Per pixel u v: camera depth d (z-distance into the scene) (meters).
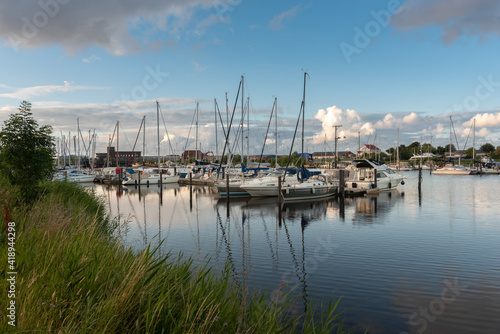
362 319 6.56
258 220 18.91
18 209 7.38
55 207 7.96
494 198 27.58
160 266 4.77
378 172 34.34
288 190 27.28
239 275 8.97
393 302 7.36
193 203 27.27
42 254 4.60
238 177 40.00
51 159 9.84
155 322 3.43
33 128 9.47
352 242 13.05
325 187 29.33
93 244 5.62
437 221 17.52
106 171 55.19
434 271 9.44
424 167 86.19
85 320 3.12
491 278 8.81
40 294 3.59
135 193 36.66
